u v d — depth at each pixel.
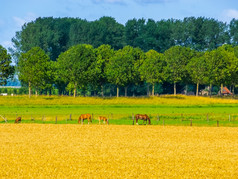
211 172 52.47
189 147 70.88
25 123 108.44
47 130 93.19
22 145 71.44
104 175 50.34
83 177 49.38
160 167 54.75
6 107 152.25
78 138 80.81
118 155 62.31
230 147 71.25
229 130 95.19
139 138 81.38
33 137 81.94
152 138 81.44
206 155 63.31
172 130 94.38
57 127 98.81
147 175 50.62
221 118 118.19
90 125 103.69
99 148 68.75
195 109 149.38
